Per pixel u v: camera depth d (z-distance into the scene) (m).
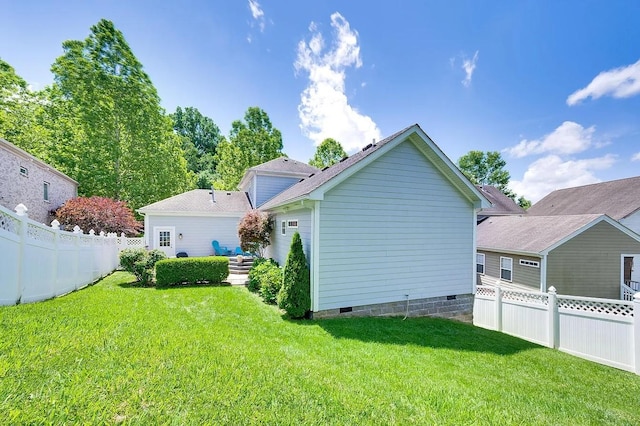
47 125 19.30
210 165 40.66
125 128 20.33
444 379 3.88
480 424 2.71
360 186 7.17
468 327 7.43
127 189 20.44
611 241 11.05
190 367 3.08
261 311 6.66
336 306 6.88
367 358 4.37
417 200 7.94
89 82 18.92
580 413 3.38
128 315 5.05
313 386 3.03
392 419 2.58
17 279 5.24
